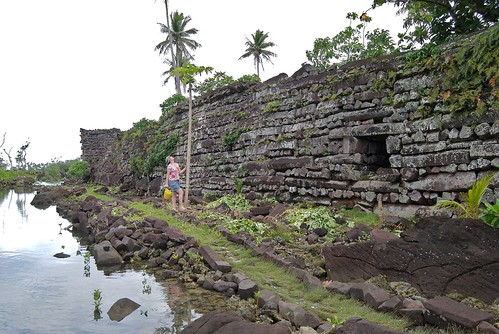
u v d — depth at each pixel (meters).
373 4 11.84
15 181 58.00
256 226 10.41
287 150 14.29
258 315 5.83
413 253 6.00
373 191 10.91
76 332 5.75
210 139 19.52
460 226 5.67
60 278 8.60
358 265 6.59
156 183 24.55
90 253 11.18
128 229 11.45
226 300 6.64
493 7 10.99
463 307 4.84
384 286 6.01
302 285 6.57
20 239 13.70
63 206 22.39
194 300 6.75
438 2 11.28
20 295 7.46
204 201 16.09
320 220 10.31
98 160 42.69
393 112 10.64
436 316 4.83
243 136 16.84
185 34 45.44
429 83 9.75
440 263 5.69
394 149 10.45
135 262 9.77
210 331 4.83
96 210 16.64
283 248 8.62
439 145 9.41
